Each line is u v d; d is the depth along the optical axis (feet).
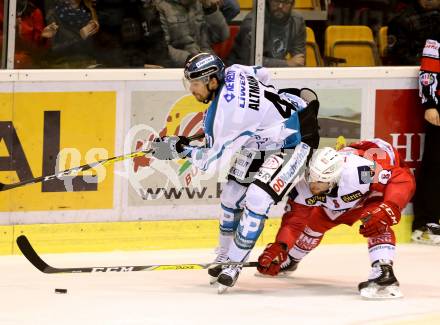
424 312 39.34
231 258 42.06
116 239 50.24
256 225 41.34
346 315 38.52
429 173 53.26
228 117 40.04
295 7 52.85
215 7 51.31
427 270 47.50
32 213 48.93
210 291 42.55
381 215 40.14
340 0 53.93
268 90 41.57
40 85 48.42
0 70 47.93
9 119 48.16
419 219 53.83
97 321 36.78
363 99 53.11
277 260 41.86
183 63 51.21
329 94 52.54
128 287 42.98
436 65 52.49
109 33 50.08
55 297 40.70
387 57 55.16
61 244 49.44
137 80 49.75
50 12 49.08
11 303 39.47
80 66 50.03
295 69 51.90
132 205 50.34
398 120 53.72
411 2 54.60
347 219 42.98
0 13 48.32
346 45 54.49
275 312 38.86
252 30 52.08
